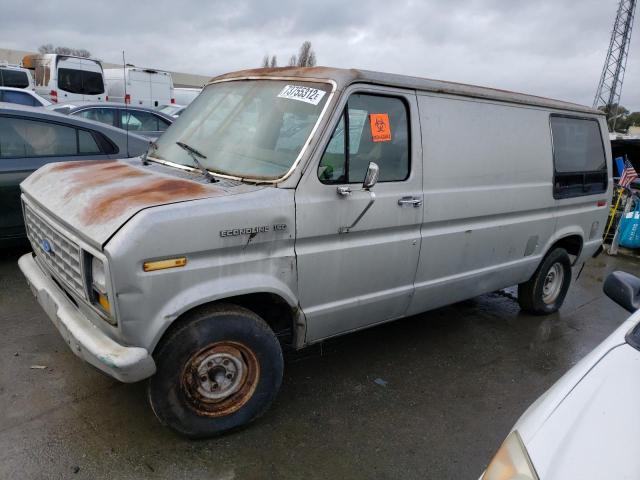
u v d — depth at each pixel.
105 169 3.52
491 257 4.46
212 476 2.77
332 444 3.14
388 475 2.93
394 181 3.52
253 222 2.83
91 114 10.20
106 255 2.46
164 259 2.57
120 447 2.92
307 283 3.17
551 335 5.16
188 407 2.88
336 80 3.22
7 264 5.56
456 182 3.93
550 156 4.84
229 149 3.37
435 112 3.77
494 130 4.23
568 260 5.54
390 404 3.63
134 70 16.44
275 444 3.08
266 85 3.59
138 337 2.58
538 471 1.71
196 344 2.78
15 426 3.02
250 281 2.89
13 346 3.90
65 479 2.66
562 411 1.96
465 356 4.50
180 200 2.71
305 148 3.06
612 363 2.19
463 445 3.26
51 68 14.97
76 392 3.39
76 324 2.78
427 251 3.84
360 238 3.39
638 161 9.75
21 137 5.44
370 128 3.38
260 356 3.04
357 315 3.57
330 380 3.88
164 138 3.95
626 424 1.83
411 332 4.90
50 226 3.06
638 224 8.57
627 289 2.81
